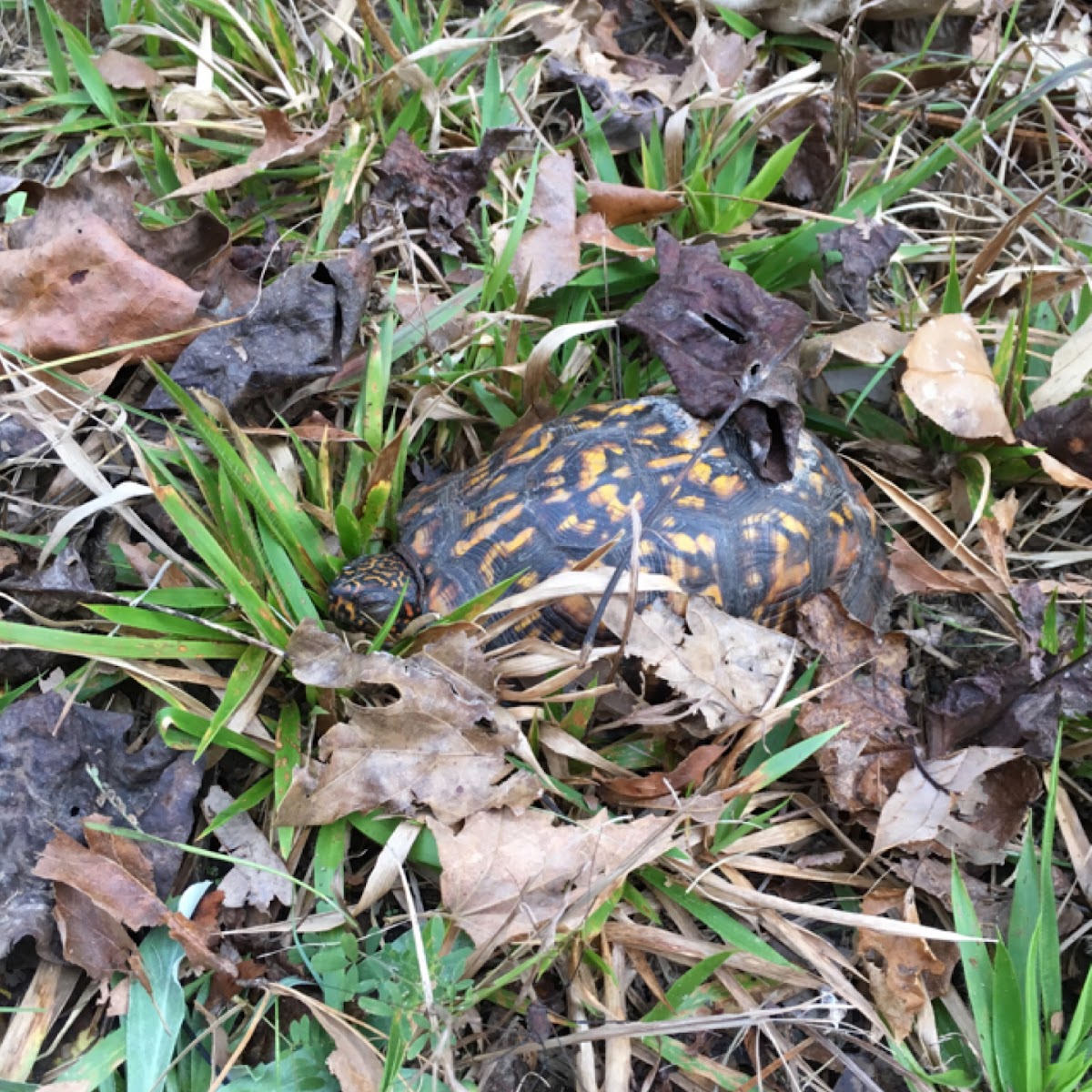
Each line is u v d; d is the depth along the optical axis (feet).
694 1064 0.85
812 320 1.14
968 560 1.04
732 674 0.91
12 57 1.22
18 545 0.95
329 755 0.88
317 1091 0.79
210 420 0.91
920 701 1.03
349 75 1.21
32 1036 0.80
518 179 1.18
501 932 0.82
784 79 1.23
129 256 0.98
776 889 0.95
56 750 0.86
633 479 0.93
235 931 0.81
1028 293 1.09
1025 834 0.89
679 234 1.22
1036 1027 0.78
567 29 1.27
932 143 1.27
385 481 0.99
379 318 1.09
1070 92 1.30
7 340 0.98
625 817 0.89
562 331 1.05
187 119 1.16
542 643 0.91
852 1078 0.87
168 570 0.94
